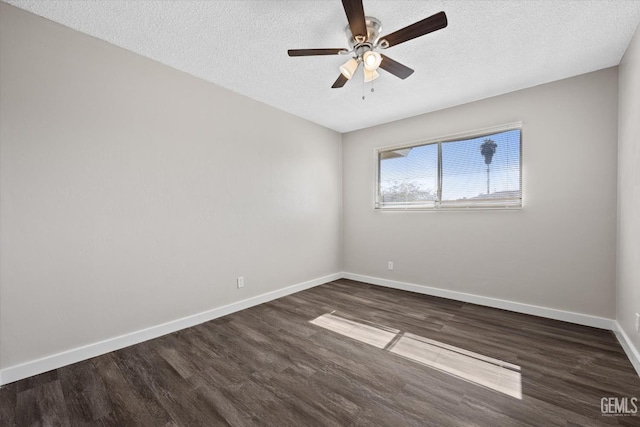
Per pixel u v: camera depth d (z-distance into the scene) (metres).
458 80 2.68
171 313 2.47
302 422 1.41
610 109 2.42
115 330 2.15
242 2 1.69
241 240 3.04
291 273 3.62
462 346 2.18
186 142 2.56
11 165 1.72
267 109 3.29
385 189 4.01
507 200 2.98
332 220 4.27
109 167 2.11
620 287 2.29
